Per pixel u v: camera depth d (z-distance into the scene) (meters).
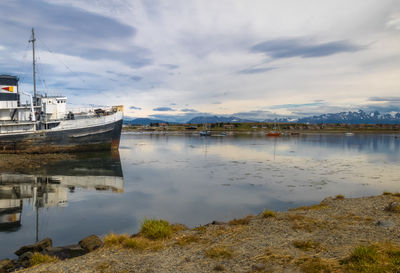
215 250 9.73
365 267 7.06
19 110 54.41
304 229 11.98
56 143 55.38
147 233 12.07
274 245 9.97
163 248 10.40
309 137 150.88
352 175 36.94
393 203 15.33
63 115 58.56
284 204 22.23
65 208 21.02
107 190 27.78
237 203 22.56
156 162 50.75
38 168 39.84
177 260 9.05
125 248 10.59
